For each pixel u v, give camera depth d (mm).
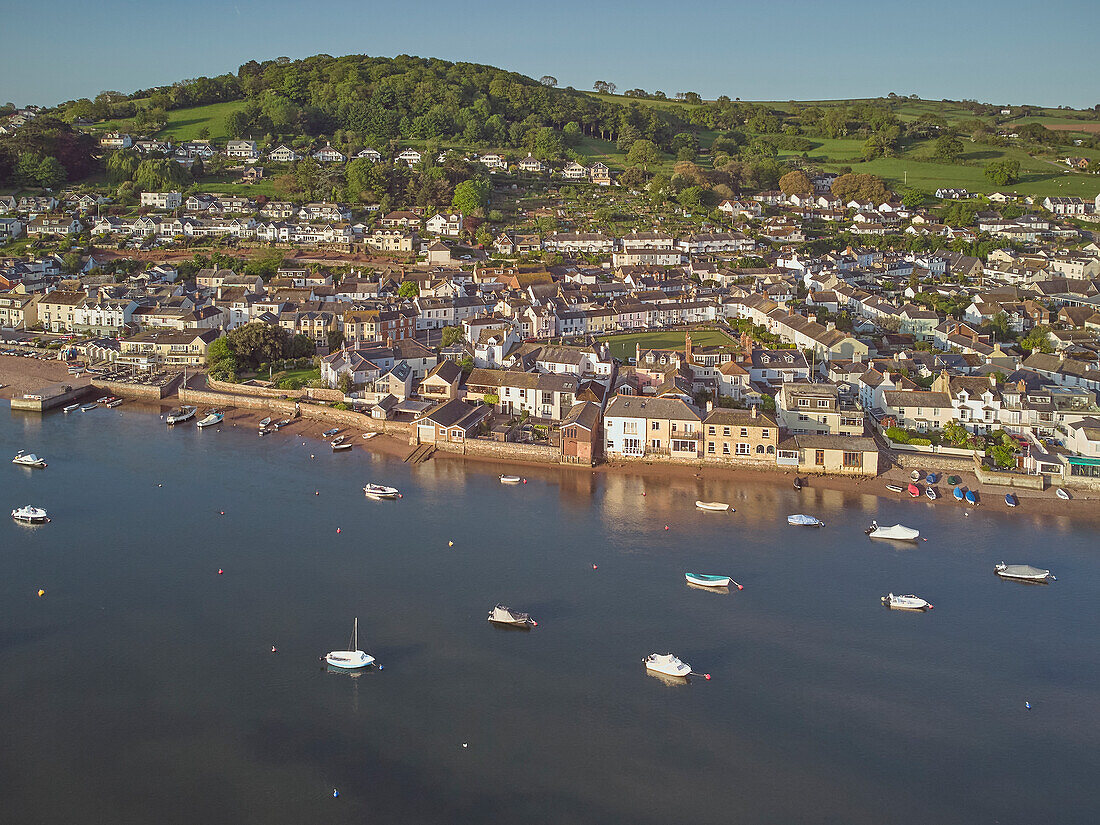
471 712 90375
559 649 101375
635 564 121312
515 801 78438
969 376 177625
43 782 80000
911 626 106562
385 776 81312
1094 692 94250
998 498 144125
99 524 133000
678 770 82688
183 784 79938
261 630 104438
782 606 110750
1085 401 165750
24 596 111625
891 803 78875
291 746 85125
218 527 132375
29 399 193375
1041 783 81312
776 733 87938
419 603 110625
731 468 157750
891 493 146500
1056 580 117125
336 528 132500
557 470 158375
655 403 161250
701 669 97750
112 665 97438
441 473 156875
